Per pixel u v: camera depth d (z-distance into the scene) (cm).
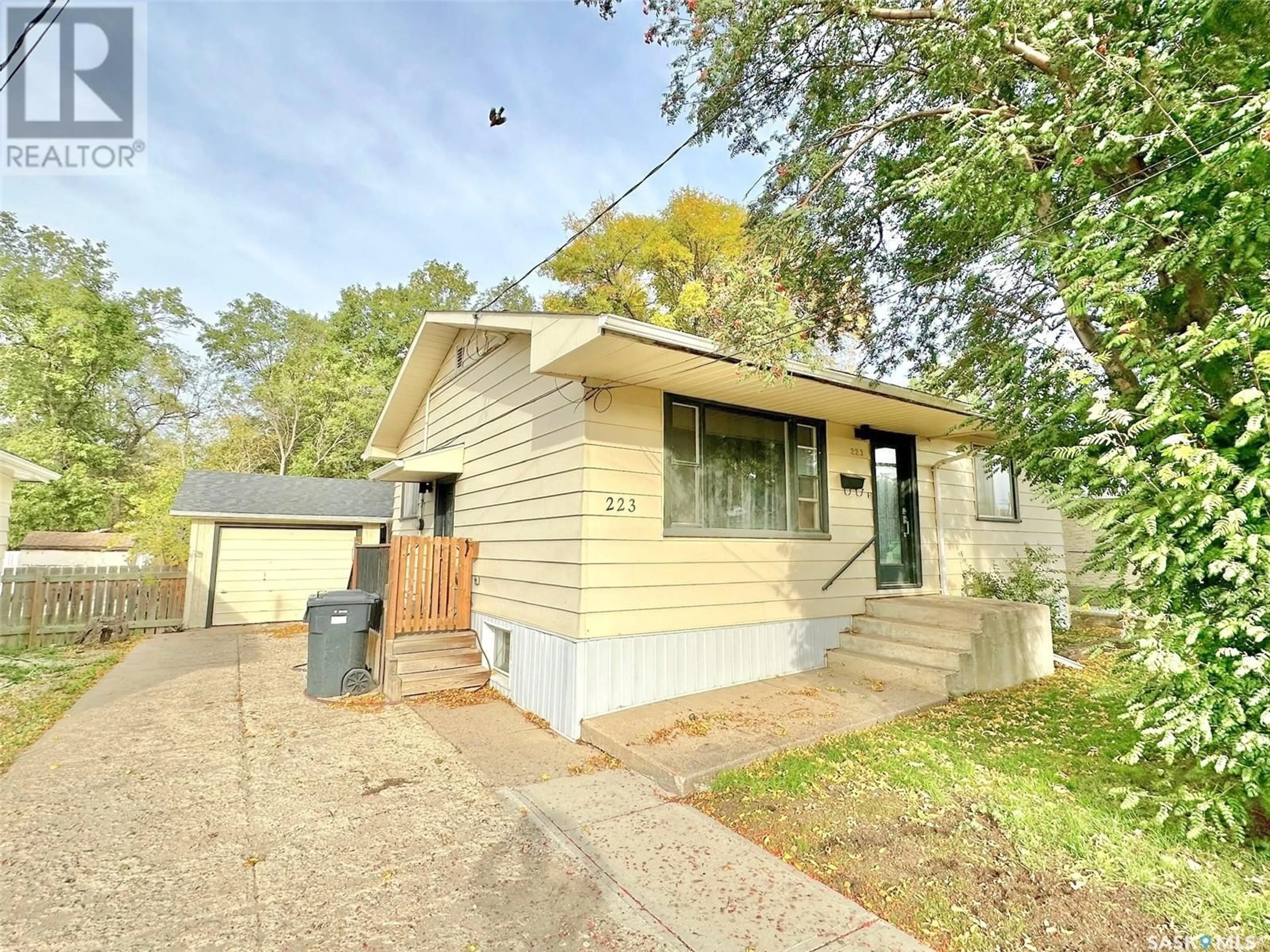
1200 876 270
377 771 432
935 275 664
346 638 650
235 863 305
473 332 829
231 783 410
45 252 2297
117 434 2595
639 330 426
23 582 955
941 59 472
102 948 239
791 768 408
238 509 1191
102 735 513
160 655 870
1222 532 257
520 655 618
